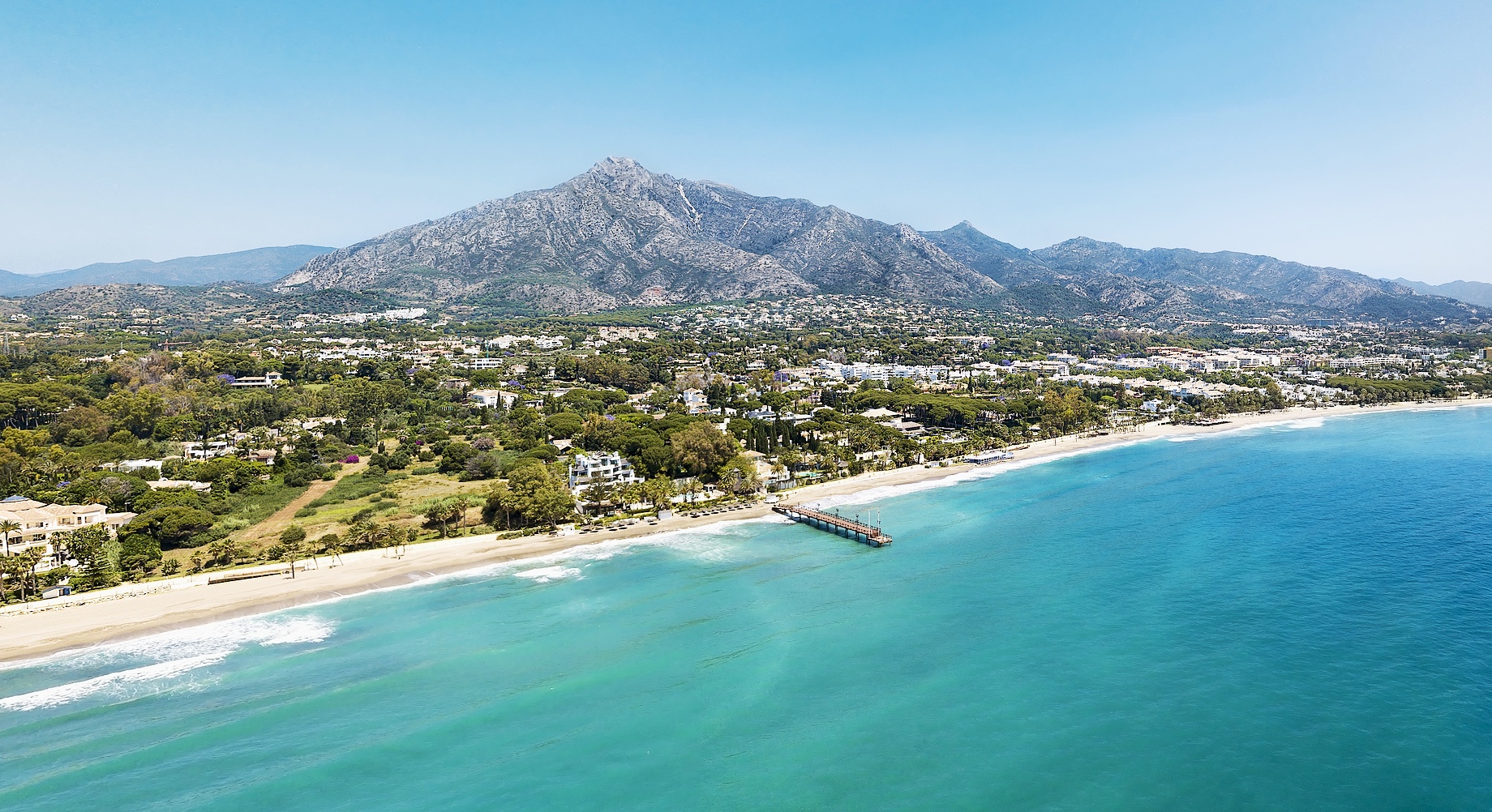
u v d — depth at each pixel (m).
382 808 66.75
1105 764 71.31
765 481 188.62
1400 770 69.38
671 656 95.62
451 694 86.19
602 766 72.44
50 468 166.38
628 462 193.12
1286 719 78.44
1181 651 94.38
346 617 108.38
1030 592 115.94
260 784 69.75
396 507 161.12
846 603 112.69
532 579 123.88
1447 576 118.00
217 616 108.12
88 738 77.31
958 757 72.94
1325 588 114.56
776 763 72.38
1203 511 163.00
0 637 100.50
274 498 166.00
